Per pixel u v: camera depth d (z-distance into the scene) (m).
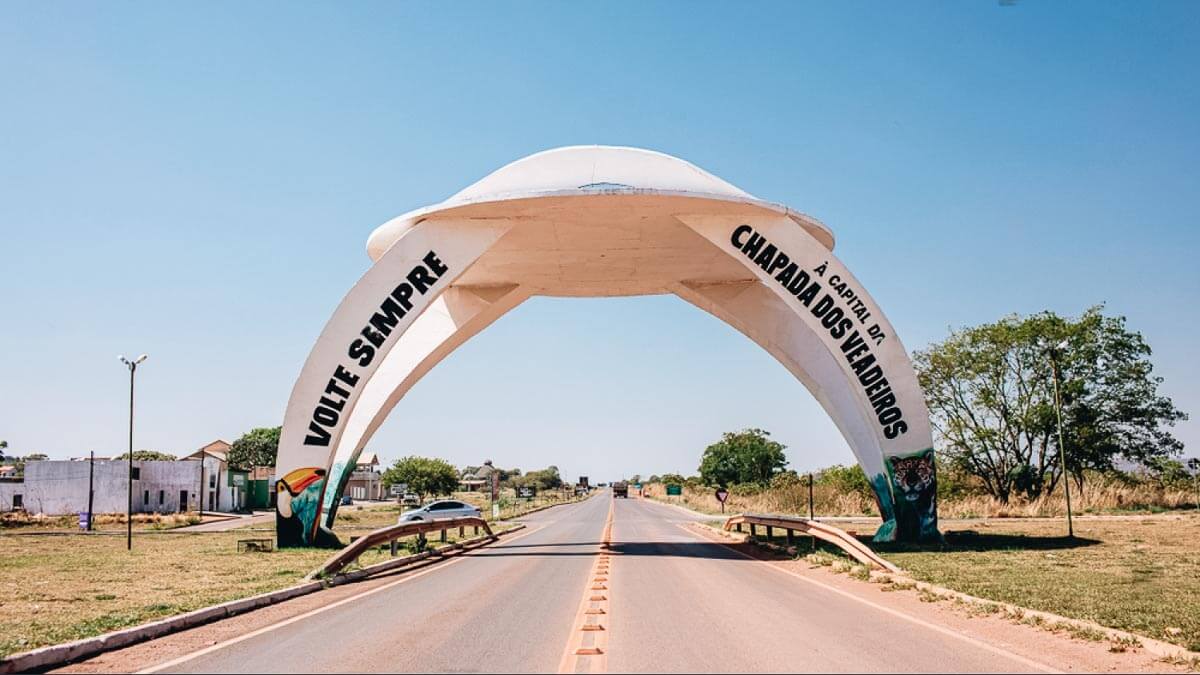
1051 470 48.62
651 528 38.00
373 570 18.56
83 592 15.37
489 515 54.69
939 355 49.59
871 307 25.42
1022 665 8.16
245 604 12.68
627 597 13.54
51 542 32.78
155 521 49.12
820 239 29.08
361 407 30.84
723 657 8.53
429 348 31.81
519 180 25.55
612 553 23.38
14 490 57.59
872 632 10.09
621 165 26.02
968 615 11.52
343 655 8.82
